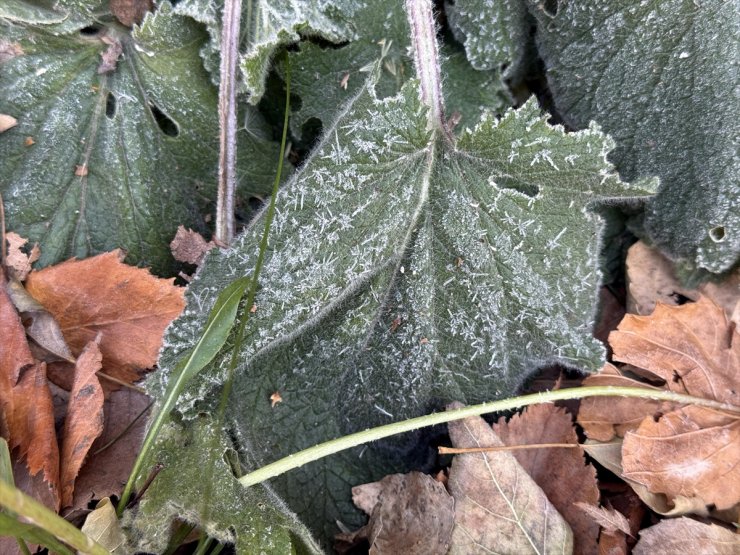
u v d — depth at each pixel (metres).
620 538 0.20
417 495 0.21
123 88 0.23
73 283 0.21
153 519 0.18
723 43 0.21
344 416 0.23
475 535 0.20
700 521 0.21
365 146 0.20
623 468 0.21
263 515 0.18
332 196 0.20
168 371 0.18
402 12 0.23
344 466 0.23
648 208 0.25
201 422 0.20
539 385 0.25
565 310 0.22
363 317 0.22
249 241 0.19
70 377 0.20
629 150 0.25
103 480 0.19
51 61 0.22
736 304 0.24
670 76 0.23
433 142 0.21
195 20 0.22
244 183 0.24
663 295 0.25
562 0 0.23
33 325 0.20
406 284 0.22
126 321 0.21
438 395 0.23
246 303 0.19
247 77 0.21
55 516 0.13
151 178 0.23
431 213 0.21
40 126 0.22
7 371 0.19
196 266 0.23
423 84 0.21
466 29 0.24
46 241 0.22
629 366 0.24
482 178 0.21
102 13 0.22
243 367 0.20
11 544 0.17
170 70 0.23
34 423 0.18
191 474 0.19
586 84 0.24
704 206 0.23
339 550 0.22
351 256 0.20
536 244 0.21
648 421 0.22
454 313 0.22
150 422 0.18
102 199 0.23
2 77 0.21
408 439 0.23
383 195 0.20
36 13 0.21
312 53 0.23
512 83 0.27
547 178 0.20
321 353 0.22
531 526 0.20
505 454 0.21
